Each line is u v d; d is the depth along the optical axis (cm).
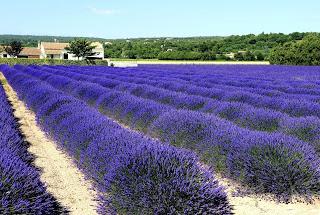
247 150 677
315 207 594
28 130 1202
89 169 691
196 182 498
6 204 434
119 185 511
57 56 8406
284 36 11488
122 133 732
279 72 4019
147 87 1786
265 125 996
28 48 9231
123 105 1366
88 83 2000
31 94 1688
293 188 617
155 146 557
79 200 611
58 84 2316
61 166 799
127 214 497
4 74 3894
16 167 498
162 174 496
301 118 911
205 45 10081
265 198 626
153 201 481
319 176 623
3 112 1099
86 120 887
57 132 973
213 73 3700
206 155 802
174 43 11400
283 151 648
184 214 472
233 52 9975
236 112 1153
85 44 7088
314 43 6047
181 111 1008
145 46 10819
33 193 486
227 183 705
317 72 3997
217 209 493
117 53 9531
